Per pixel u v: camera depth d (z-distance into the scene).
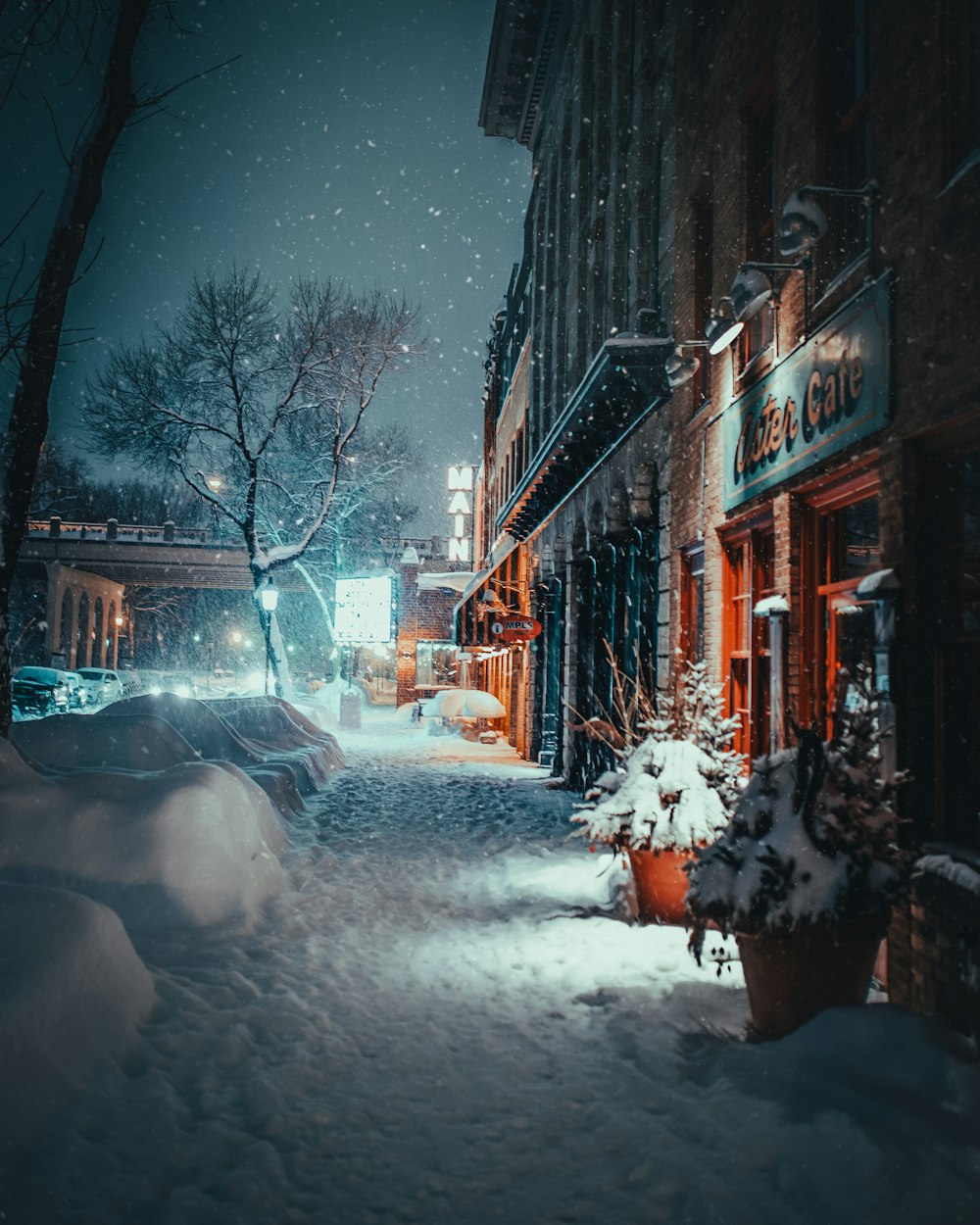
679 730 7.85
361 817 12.65
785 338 7.91
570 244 20.77
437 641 45.16
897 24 5.86
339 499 43.78
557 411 21.73
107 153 9.21
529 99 26.36
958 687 5.39
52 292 9.00
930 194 5.42
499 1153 3.82
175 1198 3.41
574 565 18.41
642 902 7.44
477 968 6.25
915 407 5.52
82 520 80.38
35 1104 3.72
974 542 5.23
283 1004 5.40
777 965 4.75
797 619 7.74
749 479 8.74
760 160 9.36
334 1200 3.47
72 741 9.29
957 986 4.75
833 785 4.88
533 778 18.72
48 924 4.69
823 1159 3.47
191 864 7.07
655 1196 3.47
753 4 9.06
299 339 33.00
